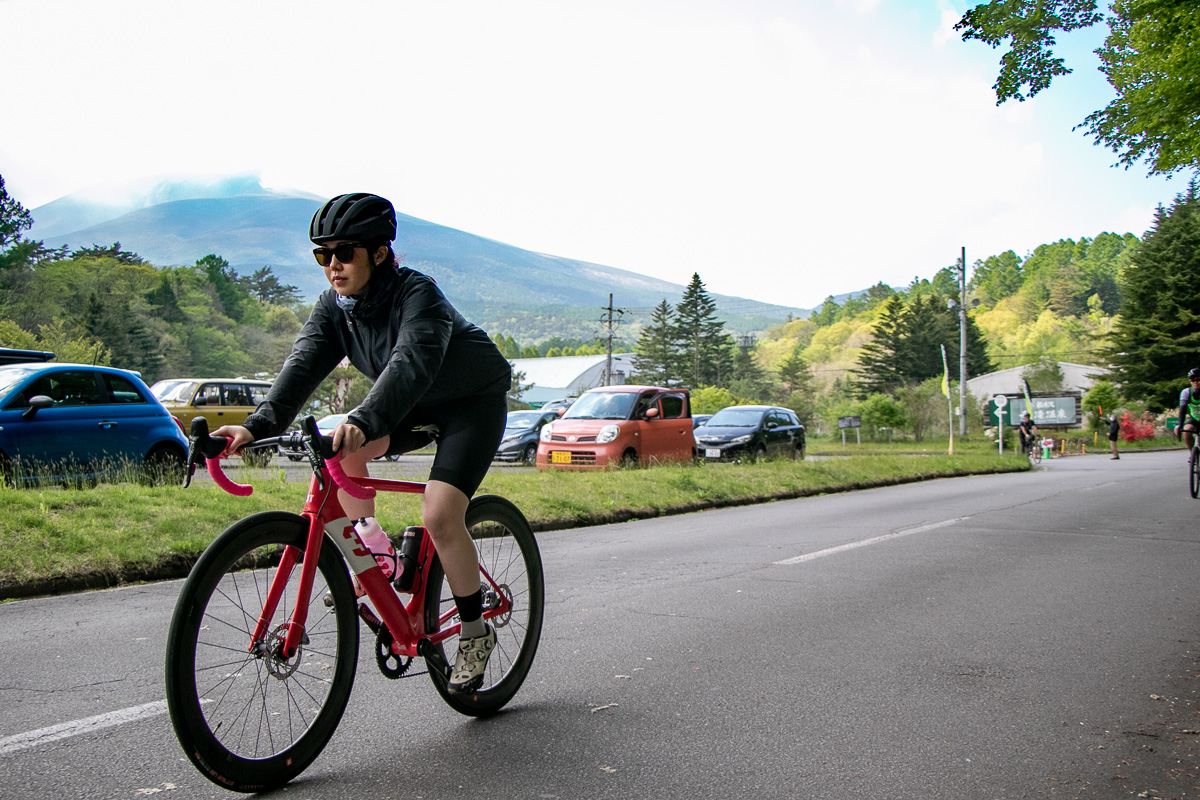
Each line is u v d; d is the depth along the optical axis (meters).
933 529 9.89
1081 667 4.40
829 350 161.75
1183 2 9.15
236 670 2.76
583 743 3.27
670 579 6.57
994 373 85.00
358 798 2.75
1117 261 196.62
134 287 90.06
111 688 3.76
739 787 2.90
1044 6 9.40
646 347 107.56
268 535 2.83
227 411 20.62
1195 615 5.62
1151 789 2.94
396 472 15.75
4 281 78.25
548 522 9.64
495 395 3.40
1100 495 14.90
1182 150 10.69
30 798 2.66
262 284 139.88
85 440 10.05
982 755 3.22
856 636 4.95
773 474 15.54
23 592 5.65
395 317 3.14
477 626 3.37
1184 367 62.97
